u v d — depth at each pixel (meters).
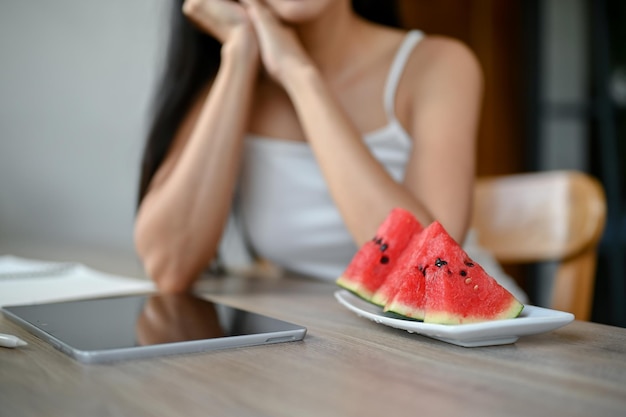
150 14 2.87
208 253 1.25
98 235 3.15
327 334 0.76
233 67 1.34
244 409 0.50
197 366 0.62
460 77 1.42
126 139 3.05
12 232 3.03
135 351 0.65
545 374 0.59
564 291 1.49
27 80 3.01
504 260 1.62
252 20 1.38
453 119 1.36
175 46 1.45
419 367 0.61
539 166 3.49
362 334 0.76
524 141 3.53
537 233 1.56
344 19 1.48
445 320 0.69
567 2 3.54
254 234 1.56
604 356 0.65
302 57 1.32
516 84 3.58
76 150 3.15
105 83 3.11
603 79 3.57
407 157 1.48
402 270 0.80
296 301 1.03
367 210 1.17
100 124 3.11
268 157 1.51
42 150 3.09
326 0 1.35
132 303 0.94
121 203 3.12
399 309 0.74
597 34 3.57
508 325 0.67
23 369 0.61
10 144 3.02
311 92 1.27
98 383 0.57
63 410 0.50
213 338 0.69
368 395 0.53
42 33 3.05
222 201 1.27
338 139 1.22
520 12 3.52
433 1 3.48
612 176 3.56
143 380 0.58
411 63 1.48
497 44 3.57
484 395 0.53
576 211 1.50
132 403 0.51
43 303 0.94
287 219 1.51
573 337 0.74
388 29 1.58
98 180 3.15
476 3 3.57
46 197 3.11
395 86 1.47
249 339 0.70
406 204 1.17
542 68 3.49
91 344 0.66
